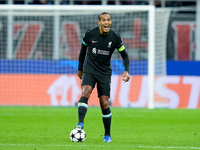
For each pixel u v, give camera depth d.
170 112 54.97
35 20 77.50
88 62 26.70
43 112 53.25
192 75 64.69
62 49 75.88
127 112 54.34
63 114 50.72
